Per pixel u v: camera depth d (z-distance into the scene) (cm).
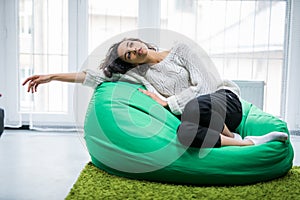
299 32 342
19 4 332
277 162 189
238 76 345
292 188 178
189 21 338
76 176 206
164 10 338
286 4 340
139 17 339
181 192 170
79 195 165
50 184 191
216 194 168
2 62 339
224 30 340
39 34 333
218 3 338
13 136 315
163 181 185
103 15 338
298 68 346
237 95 244
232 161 179
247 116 232
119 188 175
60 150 268
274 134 194
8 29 336
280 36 344
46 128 341
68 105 345
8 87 342
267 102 350
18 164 229
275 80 348
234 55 343
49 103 344
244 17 340
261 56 345
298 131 345
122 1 337
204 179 179
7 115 345
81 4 334
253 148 184
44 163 232
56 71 339
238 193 170
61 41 337
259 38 343
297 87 348
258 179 185
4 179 199
